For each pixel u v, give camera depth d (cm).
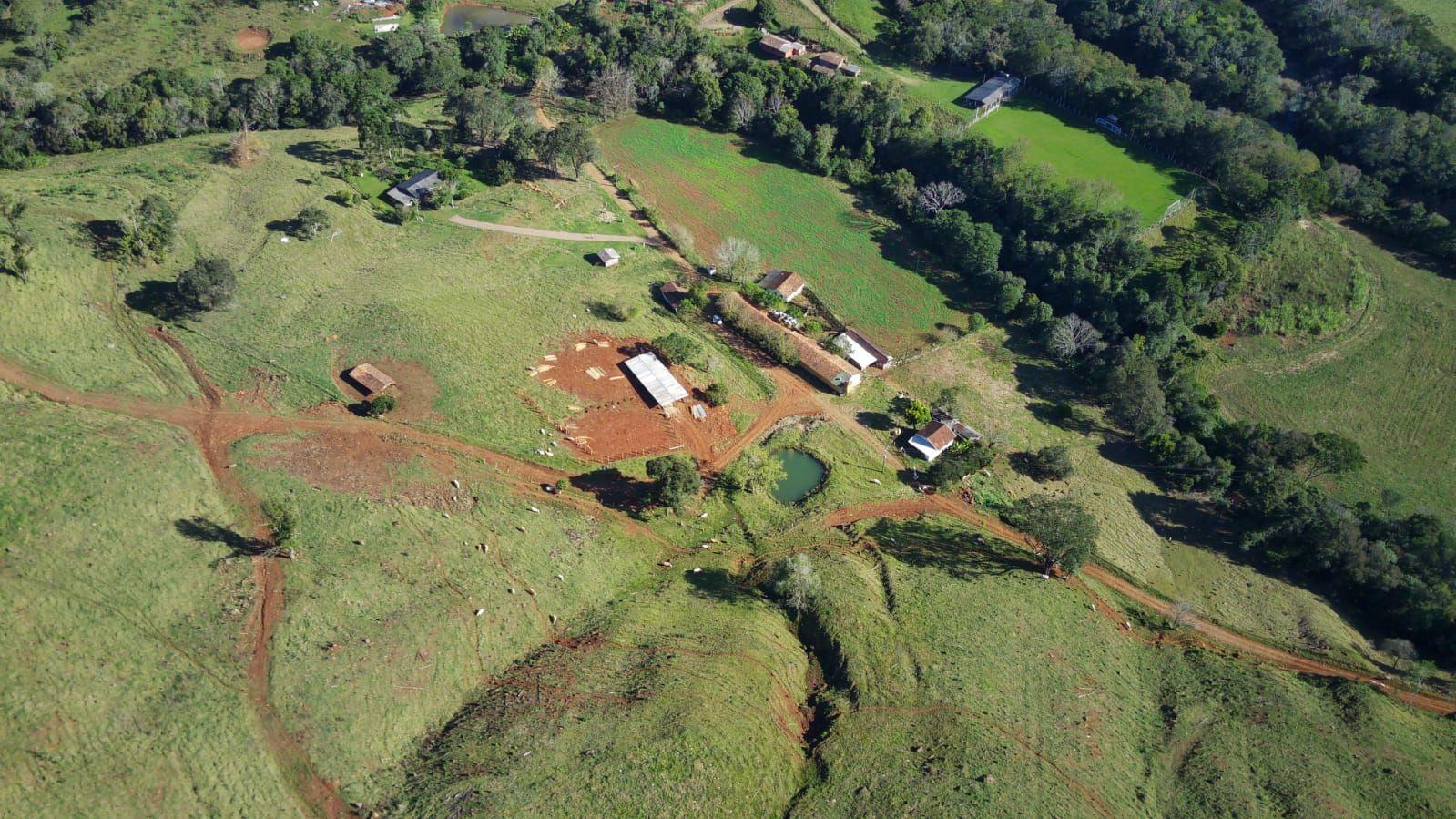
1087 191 16225
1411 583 11188
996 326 15250
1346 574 11550
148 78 16700
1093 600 10844
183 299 11919
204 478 9550
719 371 13200
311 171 15050
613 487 11150
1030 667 9512
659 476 10644
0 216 11800
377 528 9456
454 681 8275
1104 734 8956
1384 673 10544
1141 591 11250
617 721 8038
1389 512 12625
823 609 9706
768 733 8338
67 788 6575
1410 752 9256
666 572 10319
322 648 8038
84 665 7306
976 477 12412
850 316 14975
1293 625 11056
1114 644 10244
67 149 15312
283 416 10788
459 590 9050
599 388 12431
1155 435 13225
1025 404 13912
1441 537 11794
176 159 14825
